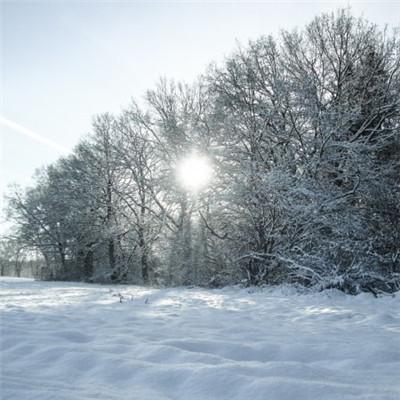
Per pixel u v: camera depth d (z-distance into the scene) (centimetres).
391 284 1439
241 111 1927
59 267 3472
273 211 1709
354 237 1549
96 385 326
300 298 1234
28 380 338
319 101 1764
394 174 1733
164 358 396
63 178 3366
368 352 424
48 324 627
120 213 2906
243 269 1844
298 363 357
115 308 902
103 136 3031
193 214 2103
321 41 2003
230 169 1867
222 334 556
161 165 2620
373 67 1902
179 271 2006
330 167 1717
